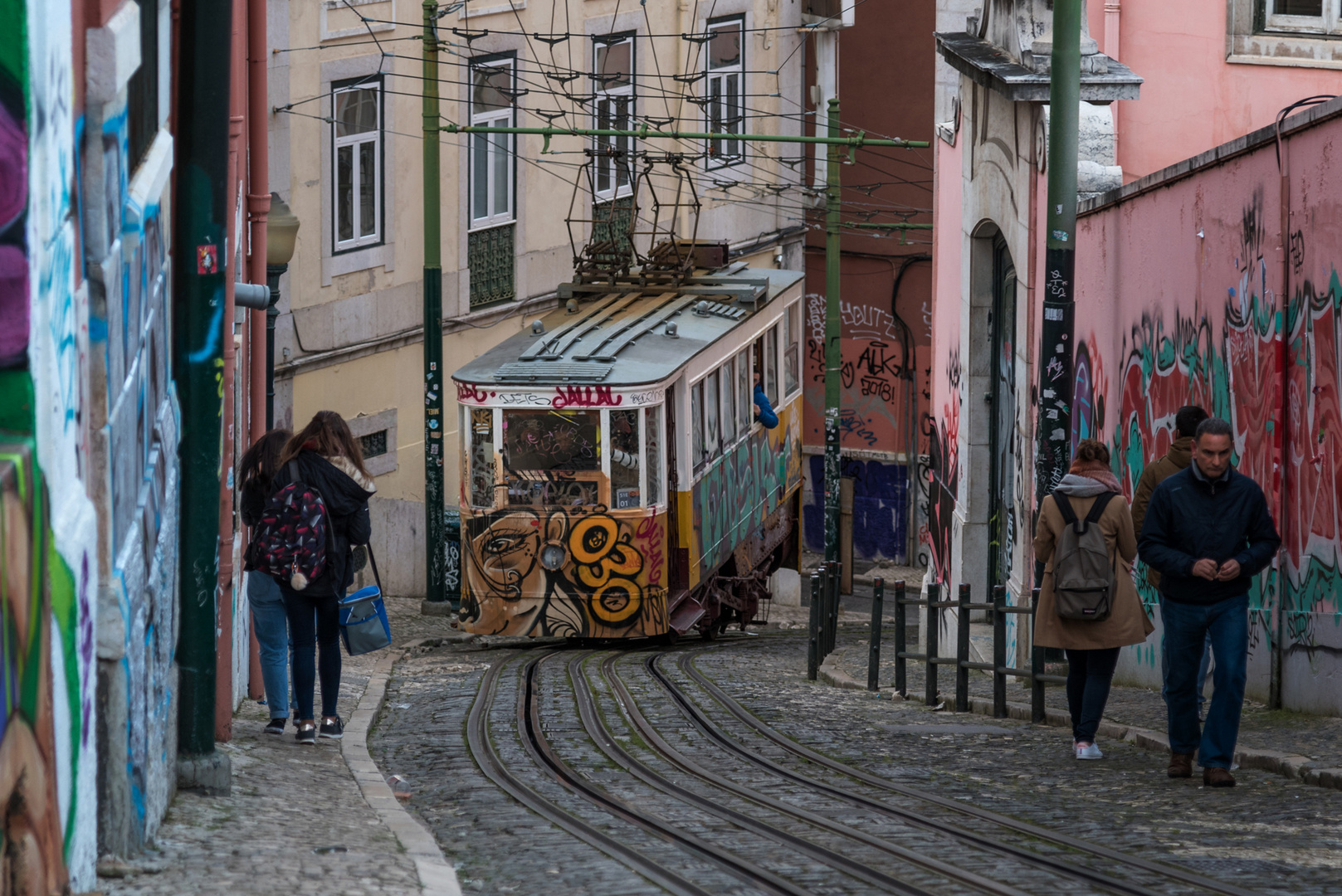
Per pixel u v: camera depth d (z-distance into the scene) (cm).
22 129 434
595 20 3425
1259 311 1179
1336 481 1048
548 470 2200
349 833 764
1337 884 666
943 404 2267
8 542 400
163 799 729
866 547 4059
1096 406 1625
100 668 574
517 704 1511
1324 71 1958
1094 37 2019
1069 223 1412
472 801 953
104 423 542
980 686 1622
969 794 942
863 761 1104
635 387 2162
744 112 3966
